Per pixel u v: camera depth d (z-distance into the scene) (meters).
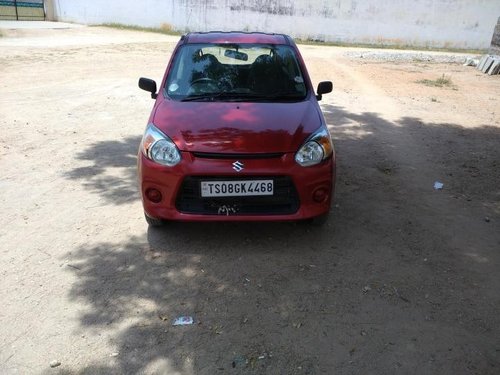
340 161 5.91
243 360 2.62
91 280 3.32
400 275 3.45
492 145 6.89
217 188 3.46
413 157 6.20
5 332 2.80
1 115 7.56
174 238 3.89
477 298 3.21
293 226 4.11
